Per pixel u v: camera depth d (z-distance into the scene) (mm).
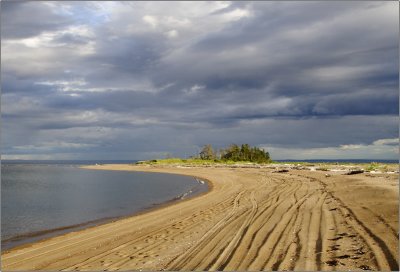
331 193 20688
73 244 13352
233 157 115312
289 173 43875
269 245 10234
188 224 15234
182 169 87125
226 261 9172
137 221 17875
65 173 89500
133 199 30469
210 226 14117
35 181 57906
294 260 8688
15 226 18859
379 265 7859
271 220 13969
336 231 11125
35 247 13391
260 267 8422
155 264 9500
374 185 20547
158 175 69688
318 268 7996
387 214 12367
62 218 21375
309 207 16359
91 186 46000
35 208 26078
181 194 32406
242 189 29953
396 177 26531
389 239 9445
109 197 32688
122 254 10945
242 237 11578
